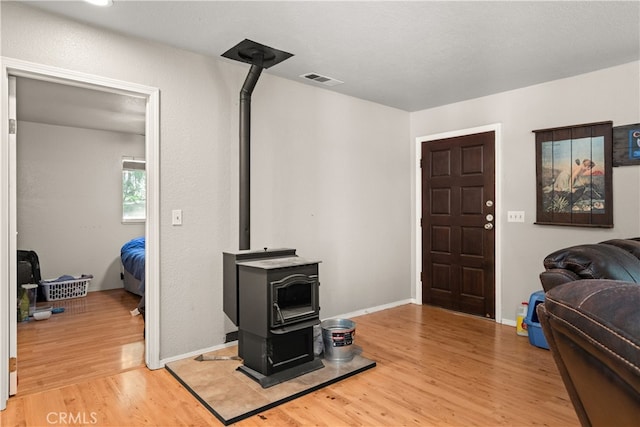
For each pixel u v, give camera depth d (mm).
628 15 2430
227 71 3229
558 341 780
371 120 4402
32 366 2918
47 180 5535
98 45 2596
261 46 2893
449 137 4461
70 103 4383
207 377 2654
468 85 3795
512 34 2693
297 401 2379
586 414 791
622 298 666
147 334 2885
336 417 2195
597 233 3400
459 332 3682
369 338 3510
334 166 4047
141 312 4434
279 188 3600
